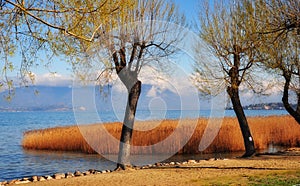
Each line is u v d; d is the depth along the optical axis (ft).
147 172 44.27
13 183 39.70
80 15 21.48
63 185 37.01
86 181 38.91
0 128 184.75
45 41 21.35
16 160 73.61
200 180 36.81
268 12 42.47
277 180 34.30
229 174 40.14
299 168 43.09
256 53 55.01
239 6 55.42
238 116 60.90
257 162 50.52
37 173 60.54
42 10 20.45
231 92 59.88
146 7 45.93
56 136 87.61
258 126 89.51
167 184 35.35
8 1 19.33
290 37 49.08
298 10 37.83
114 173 44.42
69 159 73.56
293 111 57.36
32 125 203.82
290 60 51.37
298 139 89.86
